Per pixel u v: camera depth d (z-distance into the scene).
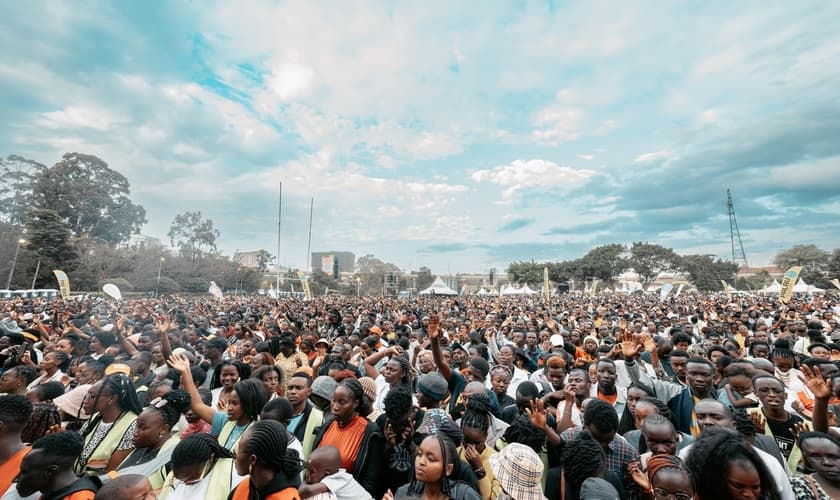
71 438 2.60
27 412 3.00
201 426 4.09
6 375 4.58
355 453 3.46
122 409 3.83
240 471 2.48
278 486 2.47
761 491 1.98
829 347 6.56
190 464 2.78
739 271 83.06
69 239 46.12
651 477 2.36
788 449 3.57
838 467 2.51
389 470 3.34
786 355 5.41
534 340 9.12
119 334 7.38
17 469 2.86
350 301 37.16
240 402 3.64
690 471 2.18
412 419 3.50
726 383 5.07
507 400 5.18
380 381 5.91
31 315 13.96
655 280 87.56
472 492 2.71
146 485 2.37
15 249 42.91
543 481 3.40
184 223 76.62
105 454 3.58
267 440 2.47
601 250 87.88
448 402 4.91
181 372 3.97
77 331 8.91
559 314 20.09
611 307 27.33
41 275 44.34
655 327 11.48
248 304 31.08
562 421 4.16
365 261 97.88
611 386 5.11
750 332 11.27
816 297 32.09
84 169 58.41
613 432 3.27
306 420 4.08
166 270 63.22
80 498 2.40
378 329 10.59
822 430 3.39
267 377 4.93
